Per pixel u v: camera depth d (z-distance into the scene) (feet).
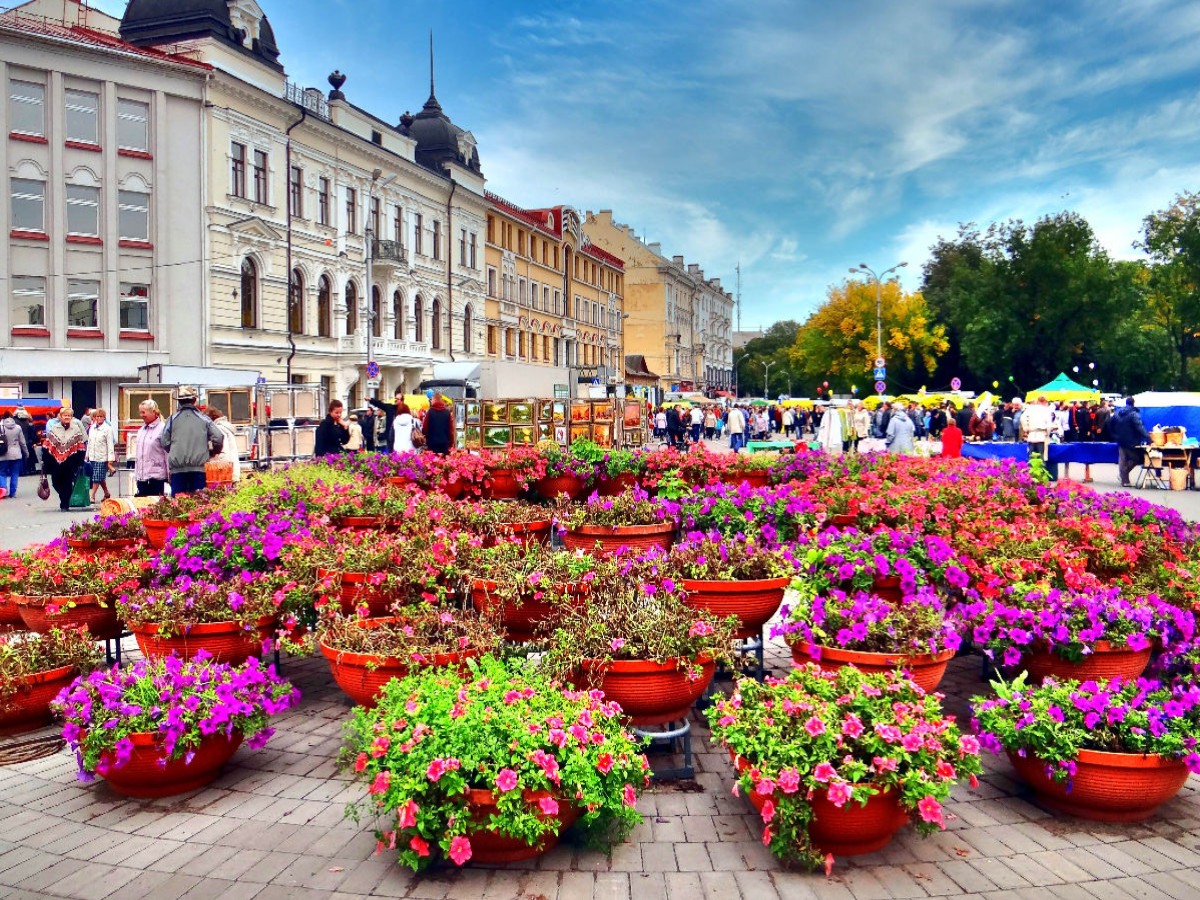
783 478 32.24
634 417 65.82
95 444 58.03
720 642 14.83
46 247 92.07
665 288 277.44
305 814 13.79
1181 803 14.16
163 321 97.66
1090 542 21.61
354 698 16.03
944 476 29.43
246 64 105.50
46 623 19.88
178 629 17.29
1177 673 16.33
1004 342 189.16
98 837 13.12
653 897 11.32
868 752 11.87
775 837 11.94
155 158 96.84
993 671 19.70
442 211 149.59
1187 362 206.90
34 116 91.66
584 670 14.69
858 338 214.28
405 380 140.15
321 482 27.09
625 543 21.81
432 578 18.03
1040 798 14.15
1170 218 178.91
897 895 11.37
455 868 12.07
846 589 18.45
